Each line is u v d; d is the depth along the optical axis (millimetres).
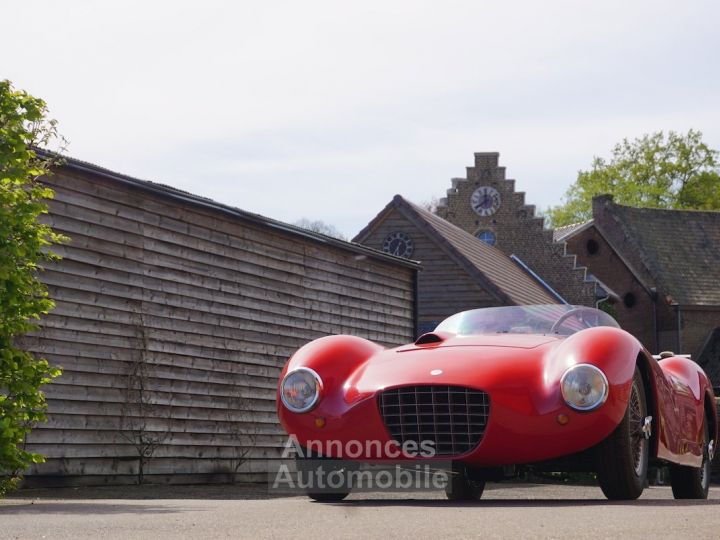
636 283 45219
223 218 12836
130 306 11219
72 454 10289
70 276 10422
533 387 5367
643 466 5730
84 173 10594
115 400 10922
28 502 6242
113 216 11055
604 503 5191
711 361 43469
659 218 47906
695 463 7043
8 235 6582
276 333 13758
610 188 60562
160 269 11711
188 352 12070
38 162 7438
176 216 12016
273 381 13625
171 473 11648
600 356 5406
